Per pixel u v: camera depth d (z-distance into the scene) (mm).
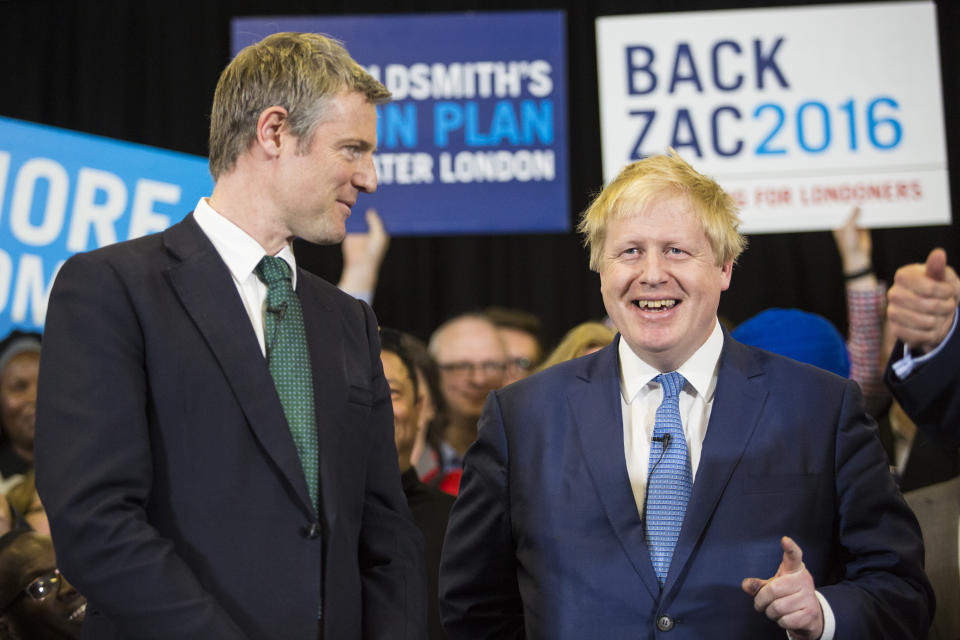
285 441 1323
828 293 3643
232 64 1459
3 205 3678
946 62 3725
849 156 3691
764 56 3740
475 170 3750
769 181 3691
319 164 1395
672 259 1548
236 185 1423
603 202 1629
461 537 1688
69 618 2223
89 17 3875
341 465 1407
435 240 3727
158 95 3834
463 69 3791
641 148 3725
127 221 3764
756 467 1538
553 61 3787
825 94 3721
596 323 3623
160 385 1293
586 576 1513
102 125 3809
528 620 1555
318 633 1297
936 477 3057
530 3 3824
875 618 1409
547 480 1605
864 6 3742
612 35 3779
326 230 1431
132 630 1173
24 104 3814
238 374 1323
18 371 3551
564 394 1683
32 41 3859
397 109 3773
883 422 3484
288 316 1428
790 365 1651
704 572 1479
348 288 3693
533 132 3760
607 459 1572
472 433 3592
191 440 1289
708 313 1573
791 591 1342
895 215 3664
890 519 1541
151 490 1276
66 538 1180
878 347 3584
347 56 1467
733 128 3717
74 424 1219
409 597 1459
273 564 1285
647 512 1540
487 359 3637
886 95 3717
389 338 3240
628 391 1642
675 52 3762
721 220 1588
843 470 1556
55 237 3703
